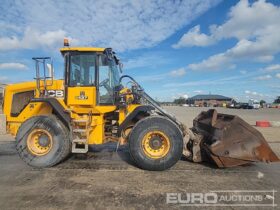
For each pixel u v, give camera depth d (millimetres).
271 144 9344
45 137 6242
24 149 6156
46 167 6113
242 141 5785
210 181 5160
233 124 5891
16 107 6938
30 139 6199
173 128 5879
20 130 6211
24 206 3975
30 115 6805
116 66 7469
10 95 6934
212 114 6582
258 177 5438
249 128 5875
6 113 6938
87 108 6512
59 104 6336
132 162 6633
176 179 5273
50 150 6137
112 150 8070
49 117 6258
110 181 5133
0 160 6891
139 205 4023
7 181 5133
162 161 5805
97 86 6586
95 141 6512
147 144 5957
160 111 6512
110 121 6809
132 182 5078
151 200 4219
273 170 5973
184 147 6422
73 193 4500
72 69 6602
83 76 6578
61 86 6656
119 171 5832
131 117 6266
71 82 6578
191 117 22312
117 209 3875
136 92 6715
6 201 4164
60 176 5457
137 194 4465
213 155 5844
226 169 6012
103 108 6531
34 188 4738
